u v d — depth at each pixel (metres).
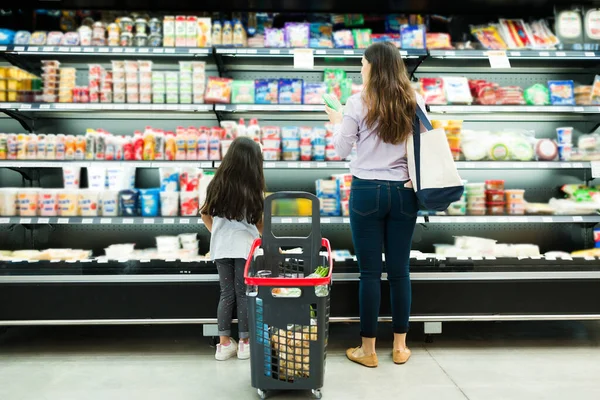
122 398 2.08
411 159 2.26
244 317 2.53
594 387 2.19
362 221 2.35
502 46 3.24
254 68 3.41
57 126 3.37
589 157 3.05
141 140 2.90
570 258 2.76
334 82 3.07
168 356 2.61
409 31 3.06
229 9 3.31
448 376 2.31
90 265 2.66
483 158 3.00
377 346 2.76
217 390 2.16
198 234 3.35
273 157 2.94
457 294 2.68
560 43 3.18
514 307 2.69
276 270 2.21
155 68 3.40
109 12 3.30
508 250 2.94
